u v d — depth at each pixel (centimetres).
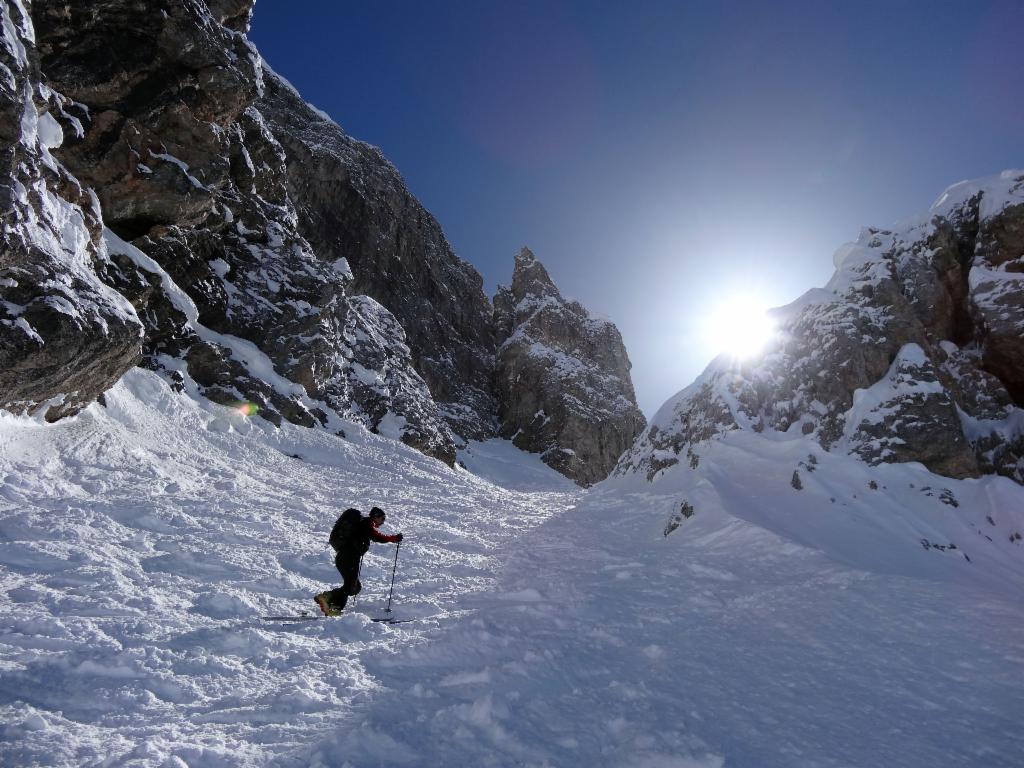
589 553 1216
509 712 405
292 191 5691
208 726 377
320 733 372
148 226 2156
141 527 944
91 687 415
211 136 2206
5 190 1124
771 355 1956
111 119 1902
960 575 1130
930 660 563
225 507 1190
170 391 1967
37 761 314
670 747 366
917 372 1652
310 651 532
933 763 378
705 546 1158
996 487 1443
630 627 670
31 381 1150
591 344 7100
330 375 2980
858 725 429
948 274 2025
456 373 6359
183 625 563
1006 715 453
